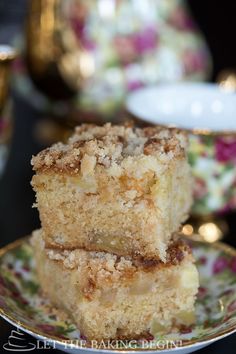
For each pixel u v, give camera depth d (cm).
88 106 49
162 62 50
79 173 31
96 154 31
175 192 33
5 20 68
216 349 32
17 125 53
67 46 48
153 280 32
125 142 33
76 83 48
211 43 84
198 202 40
